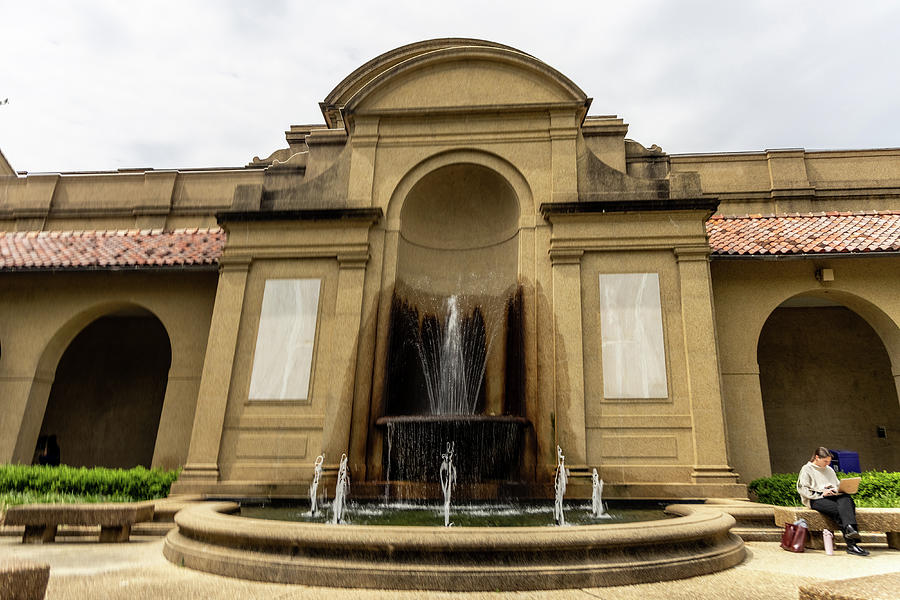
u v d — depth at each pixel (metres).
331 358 11.12
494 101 12.64
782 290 12.49
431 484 9.90
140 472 10.59
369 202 12.24
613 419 10.42
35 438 12.91
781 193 16.20
